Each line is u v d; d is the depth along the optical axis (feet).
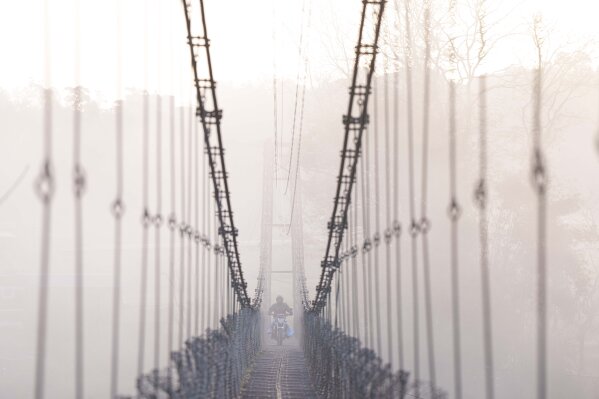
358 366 78.38
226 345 106.11
